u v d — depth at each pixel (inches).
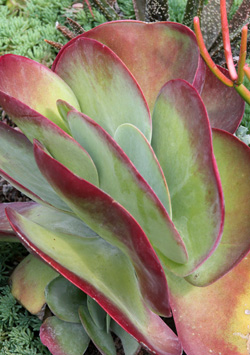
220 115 25.6
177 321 22.4
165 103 21.0
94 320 23.5
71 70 23.9
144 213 20.0
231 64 19.8
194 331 22.2
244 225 21.6
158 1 33.1
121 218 18.5
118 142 21.9
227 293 22.6
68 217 25.5
